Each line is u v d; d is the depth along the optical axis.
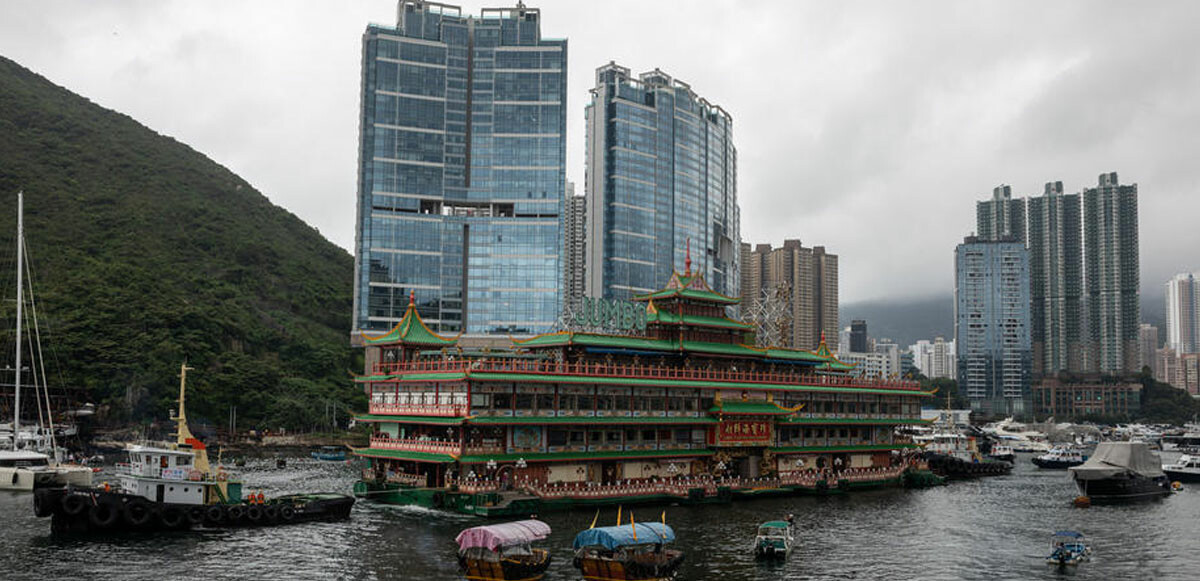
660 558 68.12
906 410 150.12
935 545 84.50
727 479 114.88
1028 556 79.94
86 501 79.44
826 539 86.50
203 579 64.81
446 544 77.94
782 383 130.25
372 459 111.94
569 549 77.00
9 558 70.50
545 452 102.44
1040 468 193.12
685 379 116.62
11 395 178.25
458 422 96.44
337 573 67.19
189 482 85.25
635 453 109.44
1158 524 101.75
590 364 113.50
